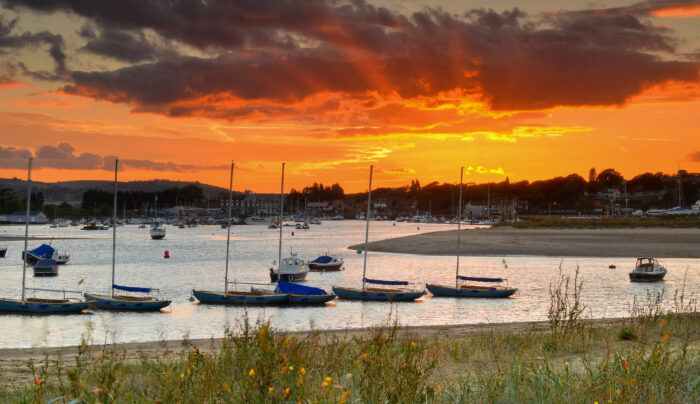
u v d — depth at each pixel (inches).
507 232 5935.0
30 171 1737.2
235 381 311.3
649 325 677.9
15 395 423.2
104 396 315.0
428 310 1722.4
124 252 4306.1
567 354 505.0
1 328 1435.8
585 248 4030.5
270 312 1697.8
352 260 3535.9
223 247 4948.3
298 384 285.3
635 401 286.7
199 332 1362.0
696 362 387.9
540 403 283.7
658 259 3437.5
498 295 1977.1
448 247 4244.6
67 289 2265.0
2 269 3115.2
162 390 343.6
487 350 533.6
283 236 7111.2
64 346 1060.5
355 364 368.5
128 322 1531.7
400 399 280.1
